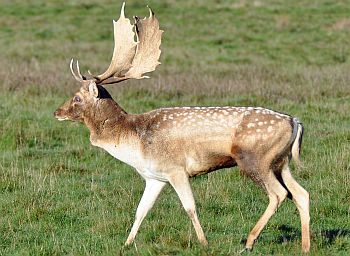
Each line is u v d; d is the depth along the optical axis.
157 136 14.31
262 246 14.59
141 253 13.90
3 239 15.78
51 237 15.87
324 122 26.70
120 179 20.44
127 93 32.97
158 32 15.96
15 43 52.09
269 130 13.79
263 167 13.86
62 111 15.01
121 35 15.91
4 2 67.12
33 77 36.41
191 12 62.09
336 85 33.44
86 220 17.03
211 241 14.80
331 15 59.66
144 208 14.70
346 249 14.40
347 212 17.31
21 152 23.31
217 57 46.00
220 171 20.56
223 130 13.99
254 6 63.66
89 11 63.66
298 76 36.88
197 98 31.73
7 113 28.64
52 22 59.72
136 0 66.88
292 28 55.25
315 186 19.12
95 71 40.25
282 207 17.62
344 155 21.47
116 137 14.69
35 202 17.97
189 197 14.20
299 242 14.60
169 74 38.69
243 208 17.70
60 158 22.69
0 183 19.70
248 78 36.41
